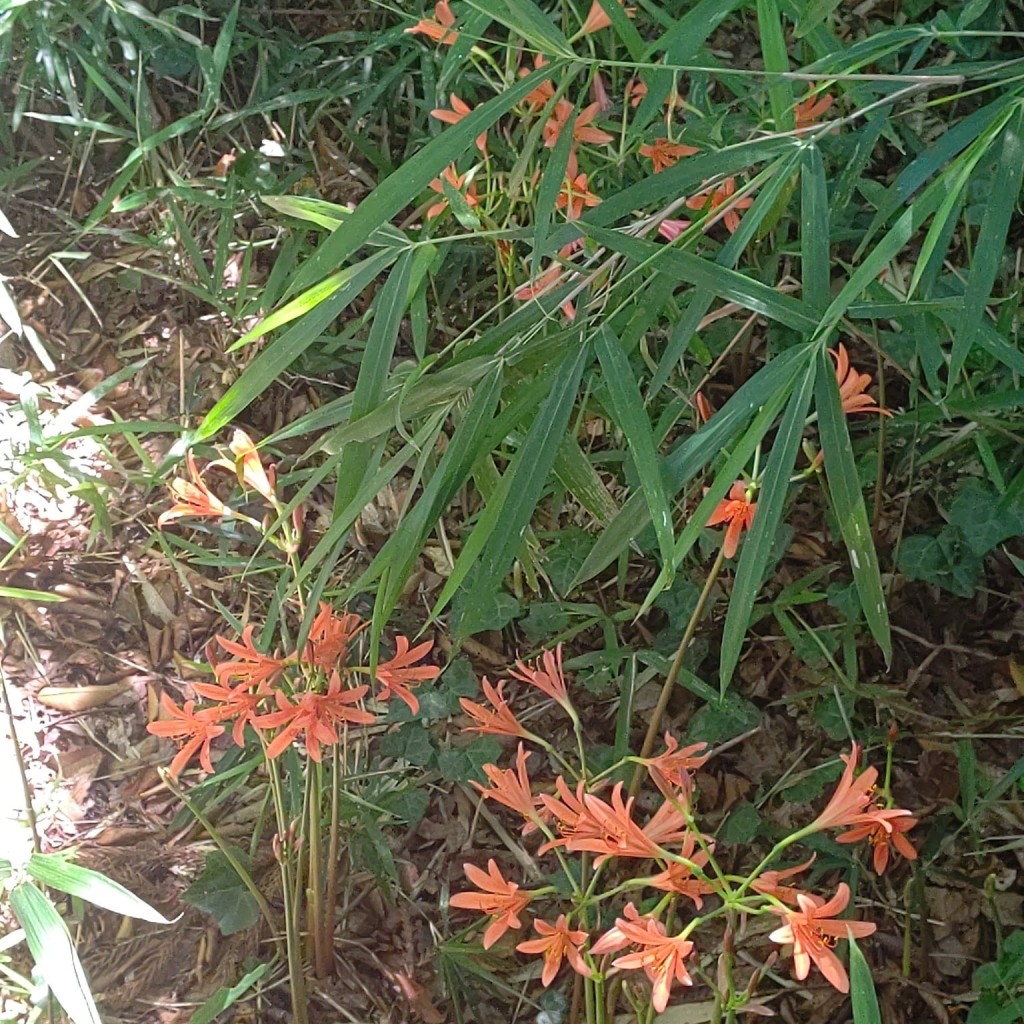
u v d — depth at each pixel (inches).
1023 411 47.7
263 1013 41.4
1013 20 53.7
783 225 50.6
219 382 58.9
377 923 43.8
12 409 56.5
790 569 51.4
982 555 48.2
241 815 46.3
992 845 44.5
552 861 44.8
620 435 51.3
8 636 50.6
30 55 58.0
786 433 26.2
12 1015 40.4
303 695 32.3
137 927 43.5
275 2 67.3
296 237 54.5
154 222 63.5
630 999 35.3
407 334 59.5
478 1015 40.5
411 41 59.9
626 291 31.1
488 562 27.3
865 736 46.3
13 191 63.6
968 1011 40.6
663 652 48.8
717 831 43.4
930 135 58.6
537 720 48.8
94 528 49.4
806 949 25.7
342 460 31.2
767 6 30.6
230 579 52.7
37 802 46.1
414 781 47.4
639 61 35.1
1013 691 47.9
